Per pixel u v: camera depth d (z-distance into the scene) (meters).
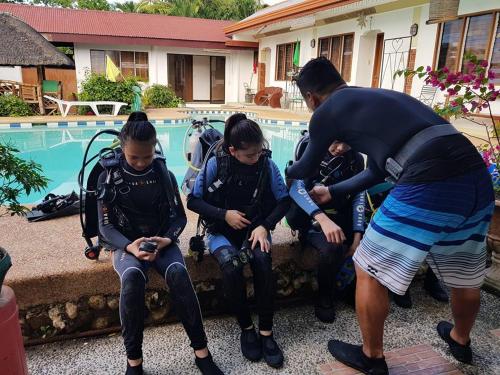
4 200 1.71
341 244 2.16
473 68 2.67
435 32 9.38
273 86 16.97
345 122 1.65
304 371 1.90
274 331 2.20
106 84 12.33
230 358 1.98
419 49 9.87
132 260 1.86
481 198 1.55
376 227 1.62
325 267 2.20
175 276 1.84
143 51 16.91
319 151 1.78
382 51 11.12
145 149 1.79
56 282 2.04
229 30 16.72
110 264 2.12
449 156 1.48
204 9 27.55
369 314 1.70
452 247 1.70
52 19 16.58
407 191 1.52
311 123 1.74
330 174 2.33
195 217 3.05
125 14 18.33
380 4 10.69
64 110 12.48
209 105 17.53
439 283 2.54
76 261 2.16
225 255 1.96
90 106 12.05
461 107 2.75
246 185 2.08
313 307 2.46
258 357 1.96
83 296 2.11
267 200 2.17
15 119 10.48
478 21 8.59
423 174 1.49
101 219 1.96
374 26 11.28
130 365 1.80
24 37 11.48
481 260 1.74
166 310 2.24
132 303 1.74
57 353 2.00
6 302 1.43
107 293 2.14
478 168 1.52
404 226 1.53
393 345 2.08
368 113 1.60
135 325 1.75
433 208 1.49
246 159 1.97
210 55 18.47
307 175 1.89
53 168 7.11
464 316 1.87
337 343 2.01
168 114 12.29
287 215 2.41
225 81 18.89
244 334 2.03
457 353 1.96
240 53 18.48
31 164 1.77
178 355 2.00
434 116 1.60
